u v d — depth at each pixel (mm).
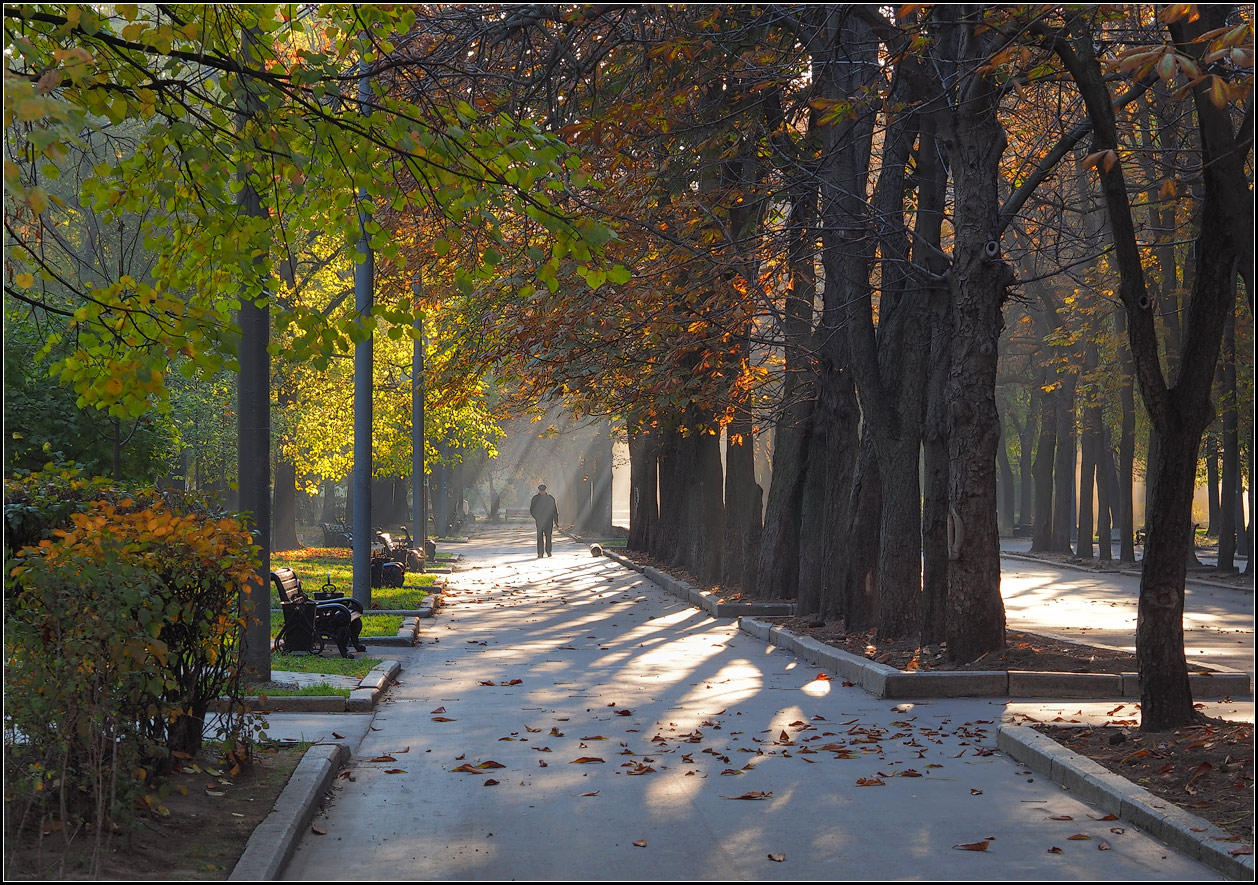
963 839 7117
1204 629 19922
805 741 10227
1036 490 45688
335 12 7566
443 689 13523
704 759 9539
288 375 38844
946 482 15141
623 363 19688
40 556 6344
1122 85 16453
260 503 12789
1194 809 7273
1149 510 9930
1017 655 13672
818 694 13055
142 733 7391
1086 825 7406
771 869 6531
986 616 13766
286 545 42188
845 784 8594
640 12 12523
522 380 21703
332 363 38906
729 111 15438
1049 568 38500
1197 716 9812
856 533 17719
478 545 53875
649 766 9141
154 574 6742
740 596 23188
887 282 16953
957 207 13875
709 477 26172
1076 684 12695
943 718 11391
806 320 19516
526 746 10094
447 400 22875
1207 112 8914
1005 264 13773
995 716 11461
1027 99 16938
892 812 7770
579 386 20656
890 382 16703
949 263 14445
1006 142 14078
